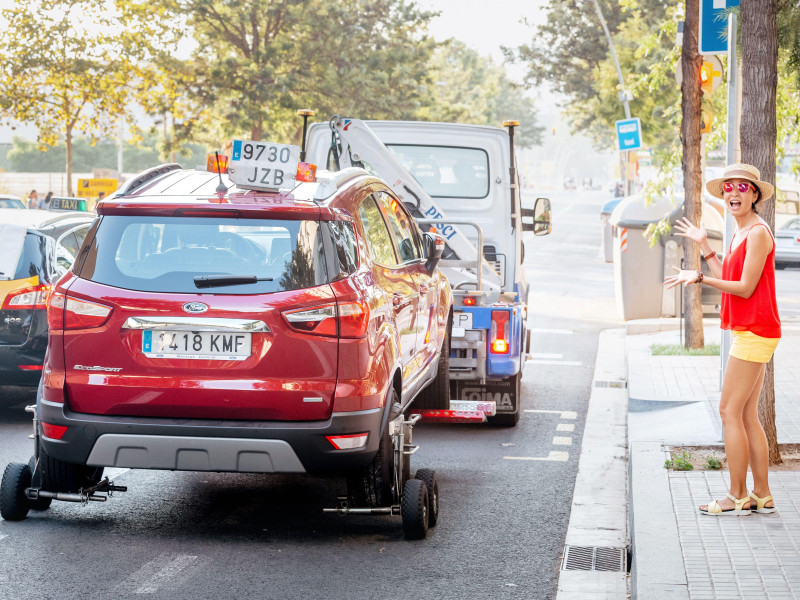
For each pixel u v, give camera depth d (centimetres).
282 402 666
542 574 667
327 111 4562
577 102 6266
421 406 998
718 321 1961
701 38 973
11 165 9138
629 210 2048
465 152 1247
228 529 751
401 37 4822
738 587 558
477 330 1129
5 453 980
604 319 2166
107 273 684
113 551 693
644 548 623
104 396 677
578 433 1141
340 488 880
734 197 689
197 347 668
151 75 3984
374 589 630
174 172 782
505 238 1249
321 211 687
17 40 3806
